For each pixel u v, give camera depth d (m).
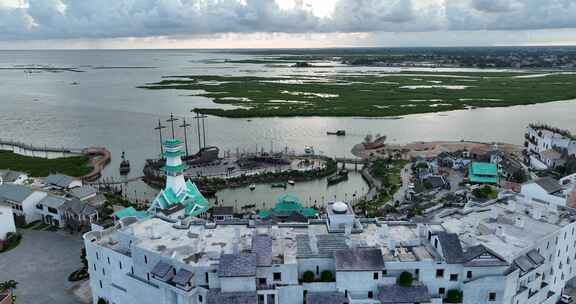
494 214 100.44
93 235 101.19
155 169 199.50
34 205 148.50
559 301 100.12
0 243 128.75
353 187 186.50
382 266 78.88
